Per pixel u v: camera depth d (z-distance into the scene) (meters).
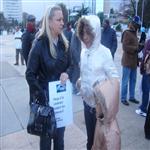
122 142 3.69
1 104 5.54
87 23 2.49
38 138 3.91
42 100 2.51
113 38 6.06
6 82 7.65
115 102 1.48
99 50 2.55
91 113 2.77
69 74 2.66
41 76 2.55
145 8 42.25
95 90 1.58
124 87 5.19
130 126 4.20
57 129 2.70
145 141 3.72
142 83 4.53
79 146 3.63
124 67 5.16
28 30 4.86
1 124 4.48
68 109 2.64
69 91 2.61
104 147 1.52
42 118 2.38
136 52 5.10
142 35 6.33
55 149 2.82
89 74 2.59
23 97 6.02
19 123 4.50
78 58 4.58
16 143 3.79
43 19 2.50
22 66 10.77
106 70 2.54
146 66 4.16
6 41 31.27
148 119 3.70
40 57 2.48
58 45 2.57
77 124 4.33
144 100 4.56
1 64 11.41
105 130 1.51
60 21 2.47
